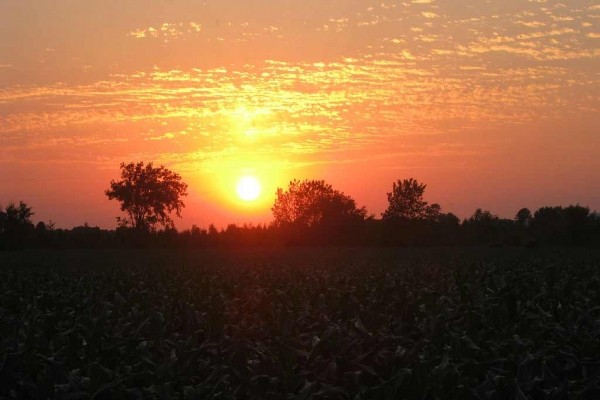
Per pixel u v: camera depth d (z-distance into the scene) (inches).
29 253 3211.1
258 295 597.3
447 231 3782.0
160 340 391.9
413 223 3661.4
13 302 644.7
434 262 1615.4
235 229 3966.5
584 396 334.6
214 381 335.9
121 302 516.1
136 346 371.2
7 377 338.3
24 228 3698.3
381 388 311.4
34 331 386.9
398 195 3703.3
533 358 338.3
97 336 374.0
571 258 1738.4
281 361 349.7
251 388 333.1
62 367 335.6
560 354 376.5
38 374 339.3
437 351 362.6
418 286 726.5
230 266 1594.5
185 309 484.7
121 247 4003.4
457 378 312.5
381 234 3725.4
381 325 454.0
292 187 4284.0
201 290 641.6
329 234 3846.0
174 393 318.3
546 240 3280.0
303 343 387.2
